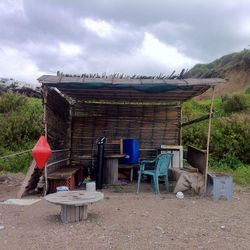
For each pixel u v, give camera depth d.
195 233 6.16
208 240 5.80
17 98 19.66
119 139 12.74
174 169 10.68
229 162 15.05
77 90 10.59
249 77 44.19
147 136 13.12
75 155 12.84
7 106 19.11
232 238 5.93
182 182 9.69
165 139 13.18
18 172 13.85
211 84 9.09
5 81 23.12
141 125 13.13
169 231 6.25
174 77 9.39
